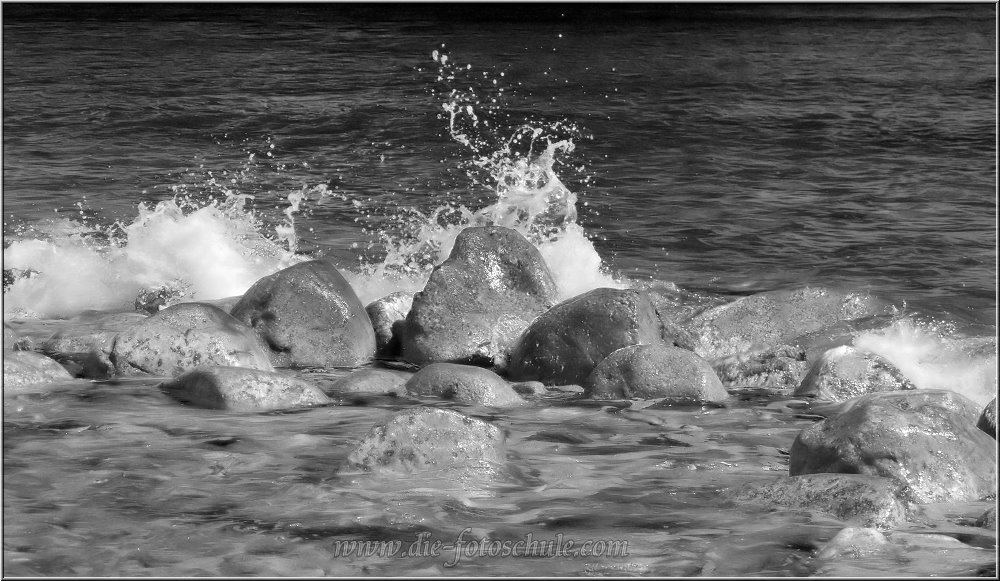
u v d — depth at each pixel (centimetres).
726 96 8831
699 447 2220
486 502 1848
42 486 1889
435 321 3080
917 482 1883
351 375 2700
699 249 4403
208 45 11619
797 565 1580
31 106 7594
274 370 2850
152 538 1666
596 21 16938
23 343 3003
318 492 1875
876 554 1611
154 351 2711
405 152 6462
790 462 2020
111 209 4947
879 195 5484
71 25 13838
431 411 2070
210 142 6650
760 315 3259
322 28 14000
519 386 2714
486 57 10881
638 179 5797
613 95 8700
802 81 9975
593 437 2286
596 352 2839
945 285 3838
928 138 7175
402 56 10800
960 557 1602
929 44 14188
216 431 2244
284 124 7162
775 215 5006
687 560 1598
